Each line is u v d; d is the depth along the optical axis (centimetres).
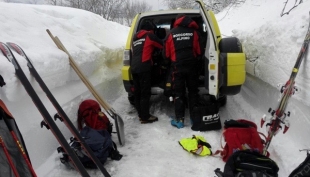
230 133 297
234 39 371
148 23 432
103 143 294
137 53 397
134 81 411
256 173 238
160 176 277
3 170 201
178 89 384
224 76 359
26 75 261
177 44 372
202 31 461
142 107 408
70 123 272
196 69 382
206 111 374
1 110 209
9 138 211
